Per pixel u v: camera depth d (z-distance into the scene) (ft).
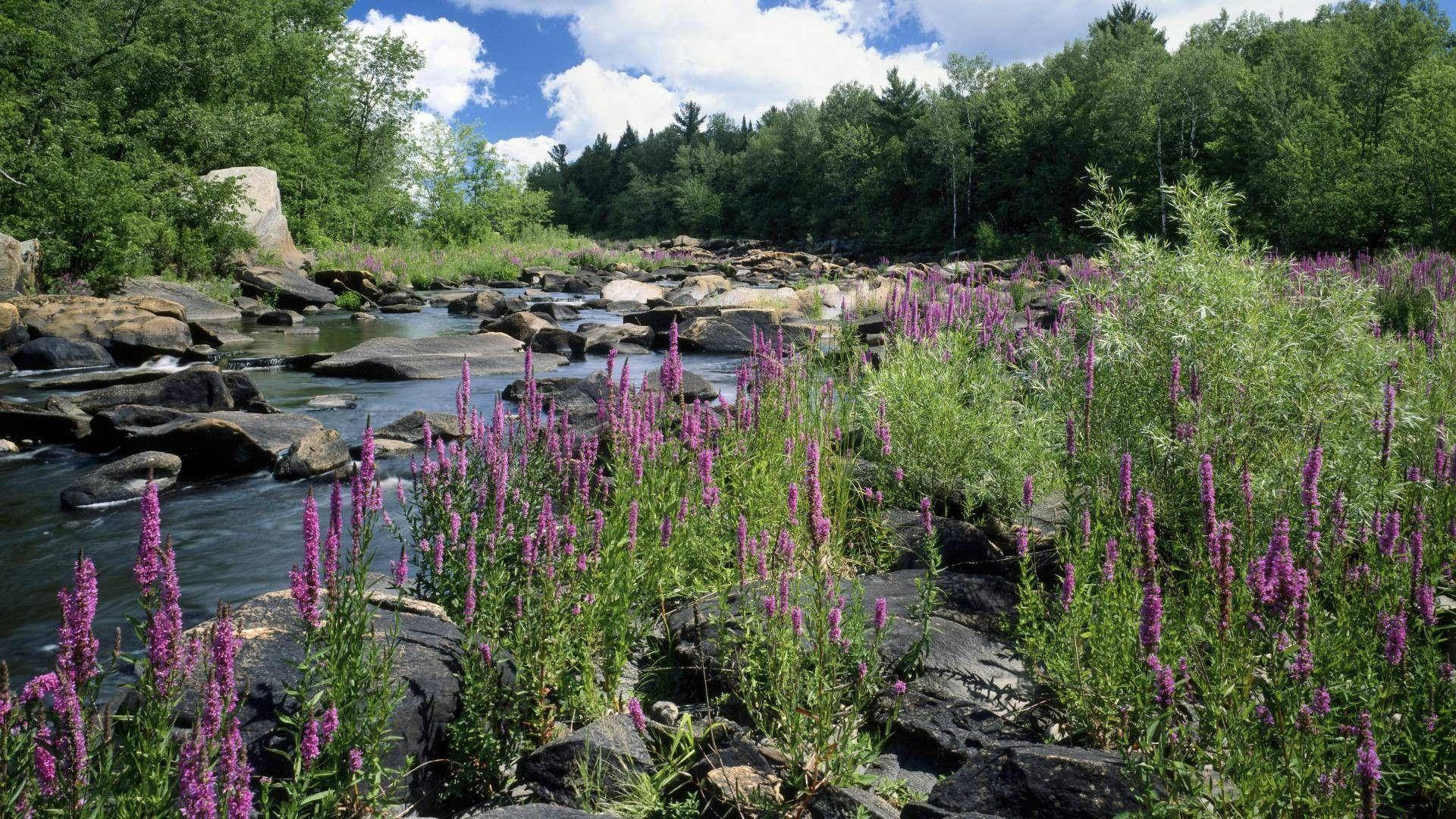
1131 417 19.60
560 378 54.29
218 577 24.04
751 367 26.86
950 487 22.59
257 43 162.81
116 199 82.89
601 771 12.50
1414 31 165.58
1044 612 14.60
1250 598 11.19
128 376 53.21
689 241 345.51
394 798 12.13
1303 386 17.87
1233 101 193.16
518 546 16.11
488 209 224.74
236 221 101.30
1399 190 120.88
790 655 12.83
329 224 170.30
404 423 39.47
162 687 9.65
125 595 22.70
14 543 26.71
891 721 12.85
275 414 39.68
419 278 129.29
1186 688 11.74
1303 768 9.18
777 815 11.37
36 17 118.73
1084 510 16.38
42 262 78.18
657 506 17.72
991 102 266.36
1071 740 13.01
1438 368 23.61
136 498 31.42
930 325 29.27
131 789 9.55
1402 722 11.13
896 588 17.92
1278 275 21.02
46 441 39.06
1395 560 12.57
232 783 8.44
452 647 14.85
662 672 15.79
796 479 19.89
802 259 228.43
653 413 20.40
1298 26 236.02
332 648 11.37
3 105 95.66
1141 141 207.31
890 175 289.12
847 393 26.63
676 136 512.22
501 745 13.62
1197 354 18.69
